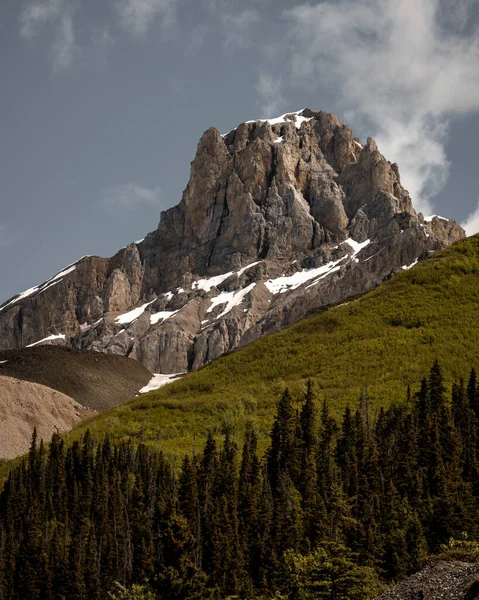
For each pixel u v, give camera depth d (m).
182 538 59.72
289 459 82.12
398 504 68.69
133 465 93.12
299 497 73.62
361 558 60.66
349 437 84.50
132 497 81.44
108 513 78.81
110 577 72.06
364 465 76.62
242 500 73.69
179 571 57.34
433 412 85.06
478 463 73.25
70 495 90.81
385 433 84.56
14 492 92.56
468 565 41.34
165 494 76.50
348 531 64.44
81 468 96.62
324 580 51.41
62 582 74.19
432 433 77.75
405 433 79.25
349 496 72.31
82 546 76.38
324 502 70.94
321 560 52.44
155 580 56.88
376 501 69.19
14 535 85.75
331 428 88.00
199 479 79.75
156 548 65.75
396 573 60.69
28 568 76.81
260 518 70.56
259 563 67.00
